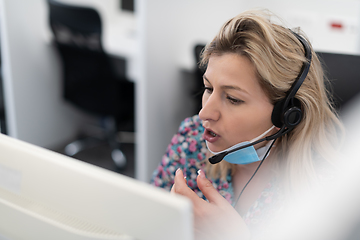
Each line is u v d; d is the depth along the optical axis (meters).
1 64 2.15
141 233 0.40
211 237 0.60
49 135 2.40
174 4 1.68
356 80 0.85
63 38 1.96
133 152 2.58
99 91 2.07
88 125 2.72
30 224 0.47
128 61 2.38
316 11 1.69
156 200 0.38
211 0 1.84
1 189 0.49
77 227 0.44
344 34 1.69
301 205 0.70
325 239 0.64
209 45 0.66
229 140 0.67
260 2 1.79
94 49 1.92
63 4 1.84
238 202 0.82
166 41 1.71
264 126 0.65
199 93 0.91
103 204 0.41
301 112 0.65
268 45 0.58
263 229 0.74
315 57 0.68
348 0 1.63
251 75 0.59
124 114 2.14
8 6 1.89
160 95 1.77
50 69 2.27
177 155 0.95
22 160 0.46
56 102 2.38
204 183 0.63
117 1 3.12
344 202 0.64
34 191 0.46
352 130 0.84
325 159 0.73
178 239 0.38
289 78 0.61
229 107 0.63
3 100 2.25
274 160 0.77
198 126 0.94
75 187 0.43
